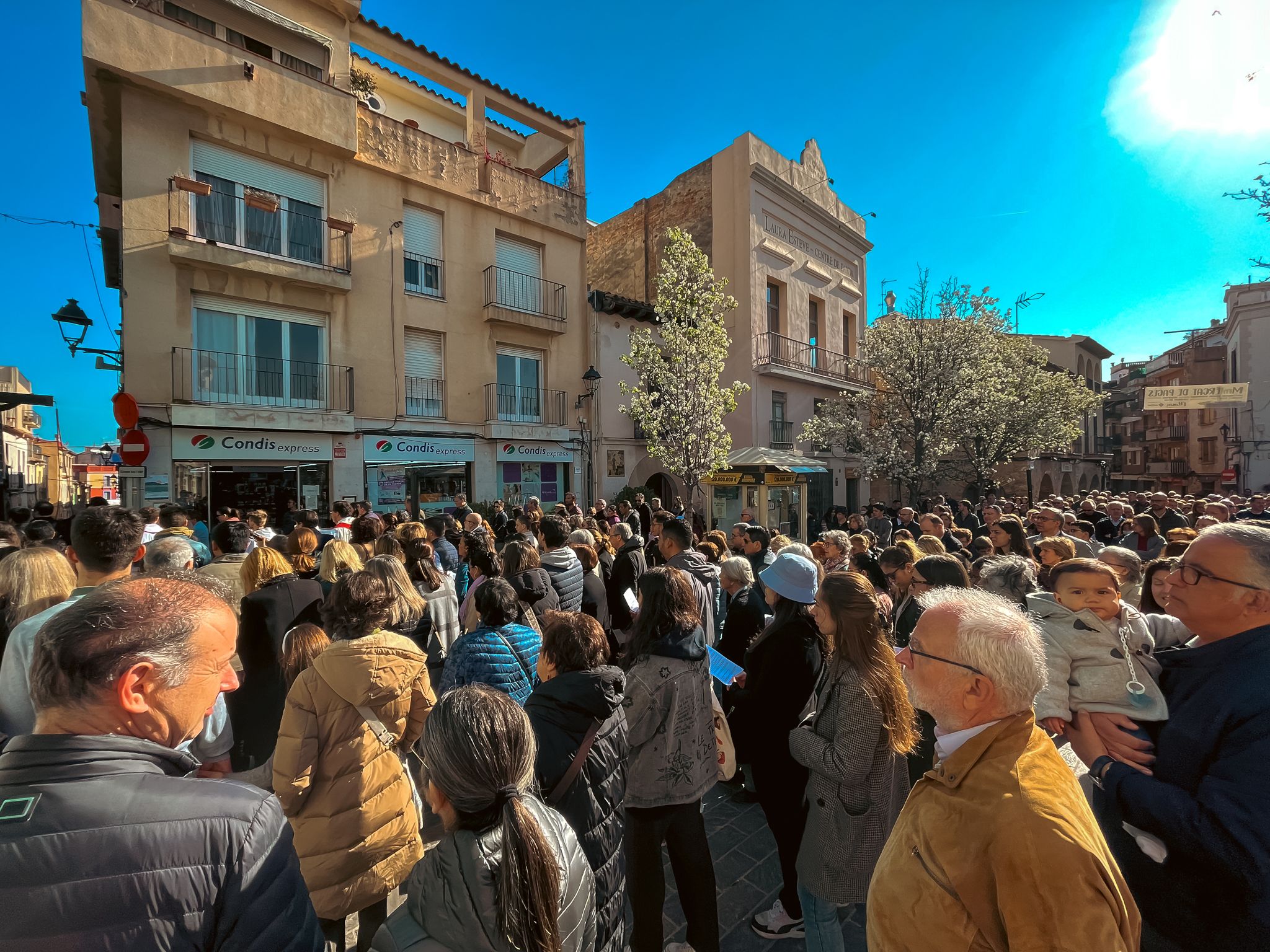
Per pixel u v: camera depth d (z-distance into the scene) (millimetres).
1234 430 33500
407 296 13156
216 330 10773
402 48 13375
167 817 968
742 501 12969
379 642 2395
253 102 10758
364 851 2275
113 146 11281
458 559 6262
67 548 4617
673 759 2428
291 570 3494
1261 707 1440
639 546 5766
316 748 2254
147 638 1091
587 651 2154
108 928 898
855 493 25281
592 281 24562
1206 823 1366
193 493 10398
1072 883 1049
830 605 2342
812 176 22422
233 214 10953
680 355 13141
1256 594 1565
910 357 17453
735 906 2955
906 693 2258
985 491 21453
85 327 10148
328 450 11773
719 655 3047
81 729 1050
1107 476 41688
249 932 991
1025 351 22281
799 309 21609
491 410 14344
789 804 2707
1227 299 34438
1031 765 1211
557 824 1415
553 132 16188
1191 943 1452
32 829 911
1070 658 1831
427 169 13508
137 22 9680
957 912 1171
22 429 32844
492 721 1319
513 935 1150
